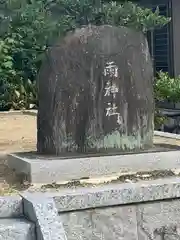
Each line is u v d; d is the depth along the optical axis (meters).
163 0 10.39
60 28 7.80
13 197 3.47
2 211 3.40
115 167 3.95
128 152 4.09
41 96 4.17
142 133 4.25
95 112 4.08
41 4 9.36
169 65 10.45
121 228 3.57
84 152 4.08
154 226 3.67
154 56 10.75
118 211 3.56
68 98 4.05
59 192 3.52
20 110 9.48
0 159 4.84
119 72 4.12
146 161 4.05
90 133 4.08
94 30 4.14
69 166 3.81
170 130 9.05
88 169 3.86
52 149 4.09
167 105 10.05
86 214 3.47
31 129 7.17
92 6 8.37
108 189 3.54
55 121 4.05
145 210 3.65
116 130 4.13
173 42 10.33
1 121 8.13
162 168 4.11
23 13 9.44
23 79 9.94
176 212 3.74
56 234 3.20
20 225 3.25
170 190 3.71
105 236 3.52
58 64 4.07
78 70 4.07
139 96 4.20
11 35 9.62
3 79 9.87
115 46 4.14
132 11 8.54
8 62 9.48
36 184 3.71
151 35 10.78
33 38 9.41
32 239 3.26
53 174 3.77
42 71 4.18
